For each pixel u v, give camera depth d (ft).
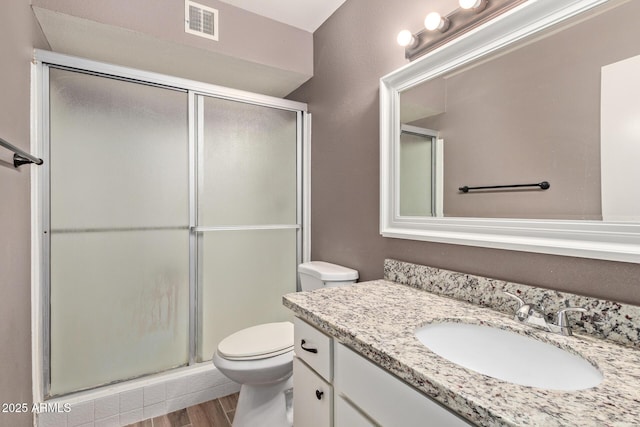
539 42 3.07
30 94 4.63
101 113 5.28
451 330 3.09
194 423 5.38
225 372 4.69
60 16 4.87
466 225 3.71
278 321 6.97
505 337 2.85
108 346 5.28
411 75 4.44
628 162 2.48
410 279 4.36
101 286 5.24
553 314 2.85
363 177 5.51
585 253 2.65
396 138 4.71
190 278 6.00
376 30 5.21
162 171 5.77
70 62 4.99
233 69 6.79
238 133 6.59
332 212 6.42
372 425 2.50
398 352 2.30
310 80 7.24
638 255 2.35
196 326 6.05
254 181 6.75
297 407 3.65
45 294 4.81
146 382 5.51
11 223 3.67
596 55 2.68
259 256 6.78
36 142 4.71
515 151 3.26
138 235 5.55
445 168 3.99
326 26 6.61
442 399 1.87
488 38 3.47
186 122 6.02
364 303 3.53
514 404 1.67
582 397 1.75
